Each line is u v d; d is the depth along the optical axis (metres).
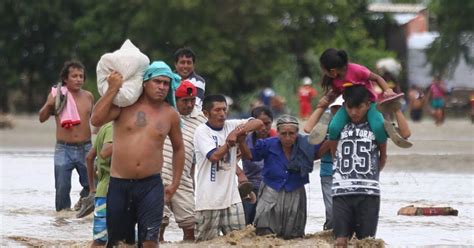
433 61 125.31
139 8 119.62
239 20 118.19
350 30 126.19
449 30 123.44
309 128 26.56
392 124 25.08
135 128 23.44
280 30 120.12
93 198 30.75
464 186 47.91
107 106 23.14
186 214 28.75
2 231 31.59
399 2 170.00
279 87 119.88
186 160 28.80
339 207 25.33
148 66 23.56
